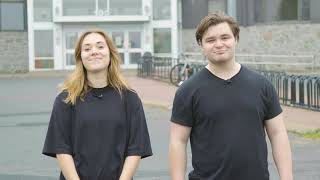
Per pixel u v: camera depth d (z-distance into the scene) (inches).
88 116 159.6
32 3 1498.5
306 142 433.7
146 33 1541.6
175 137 161.3
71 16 1497.3
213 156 153.6
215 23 155.7
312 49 1233.4
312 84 635.5
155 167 350.6
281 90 700.0
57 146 160.9
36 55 1510.8
